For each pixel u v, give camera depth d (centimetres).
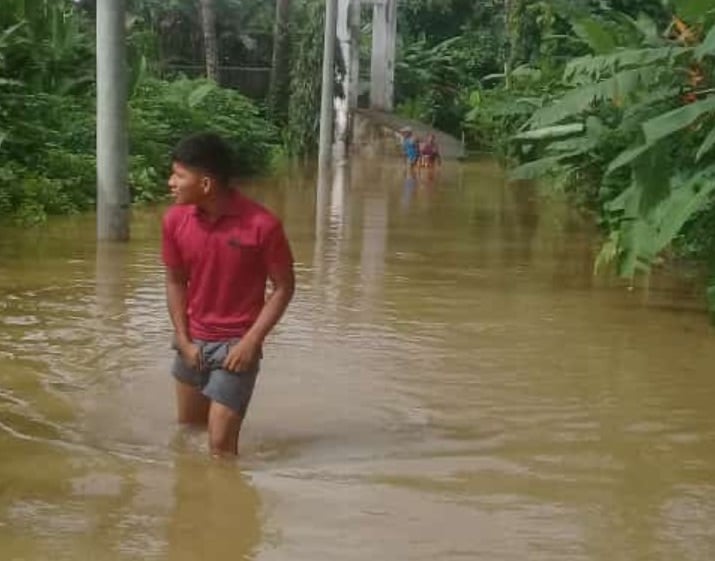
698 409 641
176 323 540
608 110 1110
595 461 547
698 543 447
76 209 1491
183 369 557
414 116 4319
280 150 3078
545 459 549
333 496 489
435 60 4522
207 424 570
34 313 855
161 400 633
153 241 1255
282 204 1812
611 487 511
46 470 511
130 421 592
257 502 479
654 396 666
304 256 1201
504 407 639
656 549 440
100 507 468
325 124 2711
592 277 1093
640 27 1112
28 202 1409
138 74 2173
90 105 1862
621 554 435
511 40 2852
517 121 2061
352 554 428
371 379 692
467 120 3117
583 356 762
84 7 3195
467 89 4300
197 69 3900
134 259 1120
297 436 578
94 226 1364
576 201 1745
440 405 641
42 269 1051
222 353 531
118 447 548
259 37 4019
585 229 1521
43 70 1766
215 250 526
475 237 1412
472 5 4916
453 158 3438
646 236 877
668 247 1064
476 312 905
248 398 535
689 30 930
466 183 2416
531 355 762
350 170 2797
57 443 551
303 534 446
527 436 586
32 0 1745
